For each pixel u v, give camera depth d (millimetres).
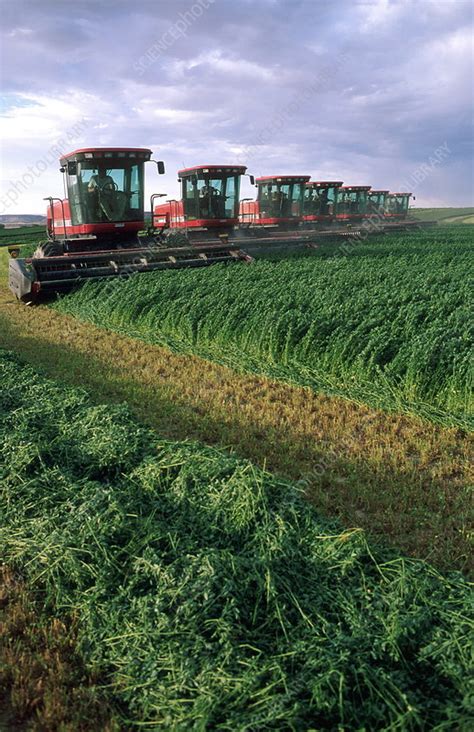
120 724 3133
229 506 4551
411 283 12930
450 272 14961
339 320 9852
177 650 3334
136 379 9000
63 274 15375
